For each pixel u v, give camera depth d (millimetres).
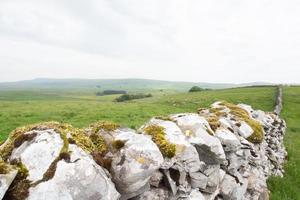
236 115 11211
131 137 4867
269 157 13656
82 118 23125
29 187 3398
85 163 3779
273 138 16125
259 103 53062
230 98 58969
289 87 86812
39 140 3850
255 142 10500
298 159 17781
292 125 35844
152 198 5211
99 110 28594
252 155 10141
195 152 5957
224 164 7719
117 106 34062
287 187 11773
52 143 3816
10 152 3924
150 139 5270
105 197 3844
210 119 8633
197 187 6277
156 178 5301
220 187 7516
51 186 3441
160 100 63875
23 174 3508
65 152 3770
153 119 6941
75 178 3619
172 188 5465
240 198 8219
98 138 4980
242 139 9297
